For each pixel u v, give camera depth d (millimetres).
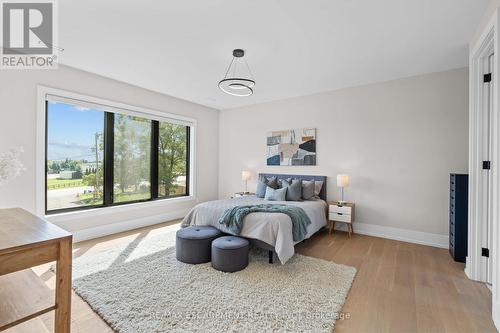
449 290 2238
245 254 2633
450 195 3154
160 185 4832
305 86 4164
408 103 3703
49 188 3400
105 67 3385
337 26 2361
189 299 2014
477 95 2434
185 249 2729
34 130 3076
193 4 2043
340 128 4297
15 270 1039
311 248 3359
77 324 1725
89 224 3635
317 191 4320
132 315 1797
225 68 3402
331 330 1668
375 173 3969
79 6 2072
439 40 2615
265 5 2051
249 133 5457
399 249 3328
